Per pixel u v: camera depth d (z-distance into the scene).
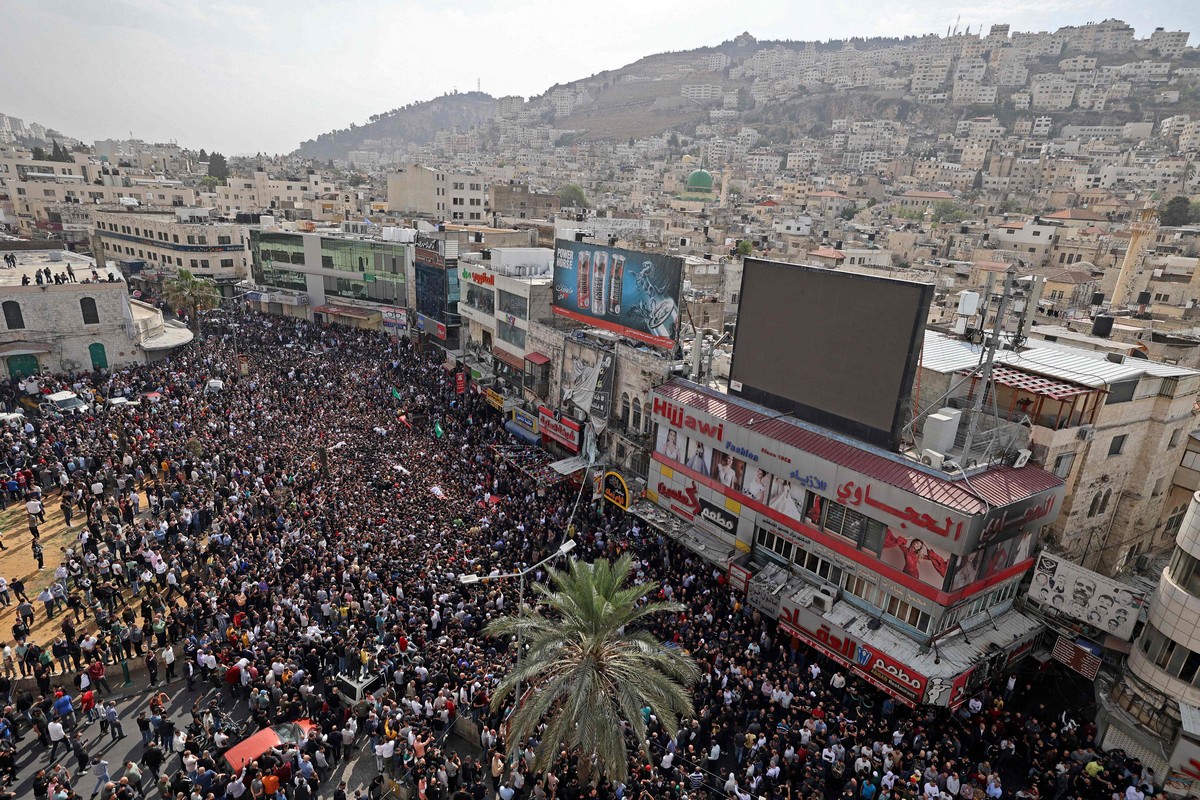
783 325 35.34
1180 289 76.88
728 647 30.53
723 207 173.62
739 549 36.81
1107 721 27.33
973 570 28.31
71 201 145.12
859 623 30.27
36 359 64.75
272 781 22.58
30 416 53.41
